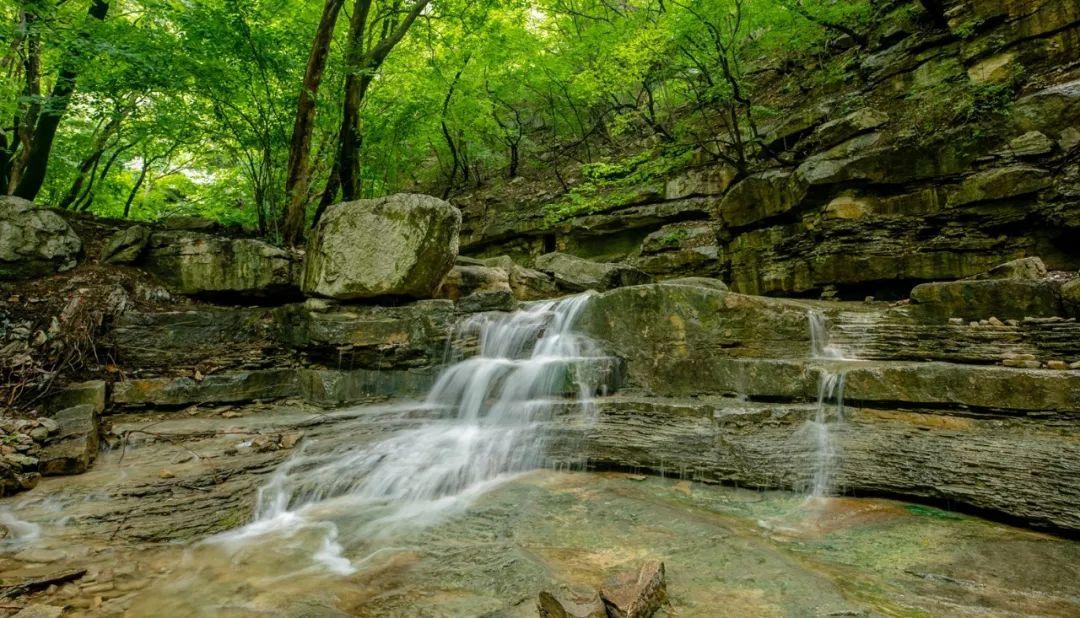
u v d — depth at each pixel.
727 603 2.66
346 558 3.32
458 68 13.98
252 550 3.44
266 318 7.03
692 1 11.42
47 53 7.79
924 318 5.67
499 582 2.94
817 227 8.95
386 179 13.48
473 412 5.85
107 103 7.91
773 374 5.22
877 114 9.91
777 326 5.84
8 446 4.14
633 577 2.63
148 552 3.38
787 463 4.38
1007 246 7.41
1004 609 2.58
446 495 4.45
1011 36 8.55
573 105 17.55
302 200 8.62
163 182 14.88
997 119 7.83
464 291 8.10
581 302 6.81
